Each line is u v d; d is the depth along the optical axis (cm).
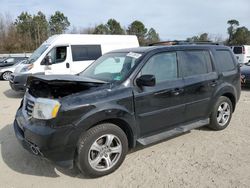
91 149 350
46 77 391
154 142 452
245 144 467
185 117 461
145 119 402
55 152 329
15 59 1834
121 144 376
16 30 5706
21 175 372
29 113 365
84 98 344
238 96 567
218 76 509
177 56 454
